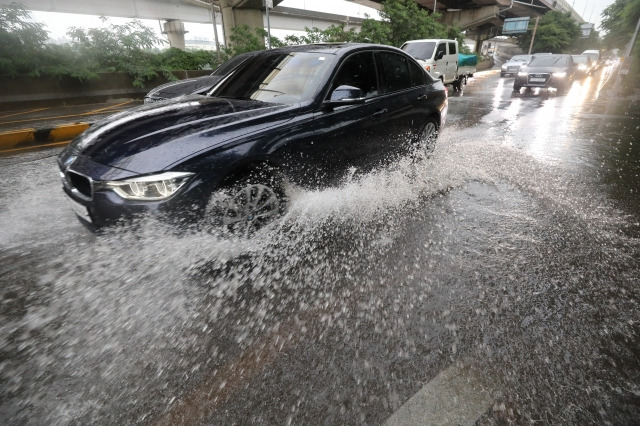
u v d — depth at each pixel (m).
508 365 1.59
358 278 2.22
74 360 1.61
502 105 10.51
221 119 2.40
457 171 4.25
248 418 1.35
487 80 21.92
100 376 1.53
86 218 2.13
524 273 2.28
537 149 5.34
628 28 22.03
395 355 1.64
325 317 1.89
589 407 1.40
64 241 2.70
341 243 2.62
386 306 1.97
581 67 18.52
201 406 1.40
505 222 2.99
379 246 2.59
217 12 28.34
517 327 1.82
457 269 2.32
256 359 1.62
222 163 2.14
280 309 1.94
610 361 1.62
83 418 1.35
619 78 15.11
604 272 2.30
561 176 4.12
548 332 1.79
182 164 2.01
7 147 5.52
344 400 1.42
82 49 11.38
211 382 1.50
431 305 1.98
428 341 1.72
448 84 15.40
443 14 39.19
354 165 3.16
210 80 6.04
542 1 50.53
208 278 2.18
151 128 2.33
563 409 1.39
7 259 2.44
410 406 1.39
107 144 2.21
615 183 3.91
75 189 2.20
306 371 1.56
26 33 9.74
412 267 2.34
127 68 11.92
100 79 11.35
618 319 1.88
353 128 3.01
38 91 10.20
